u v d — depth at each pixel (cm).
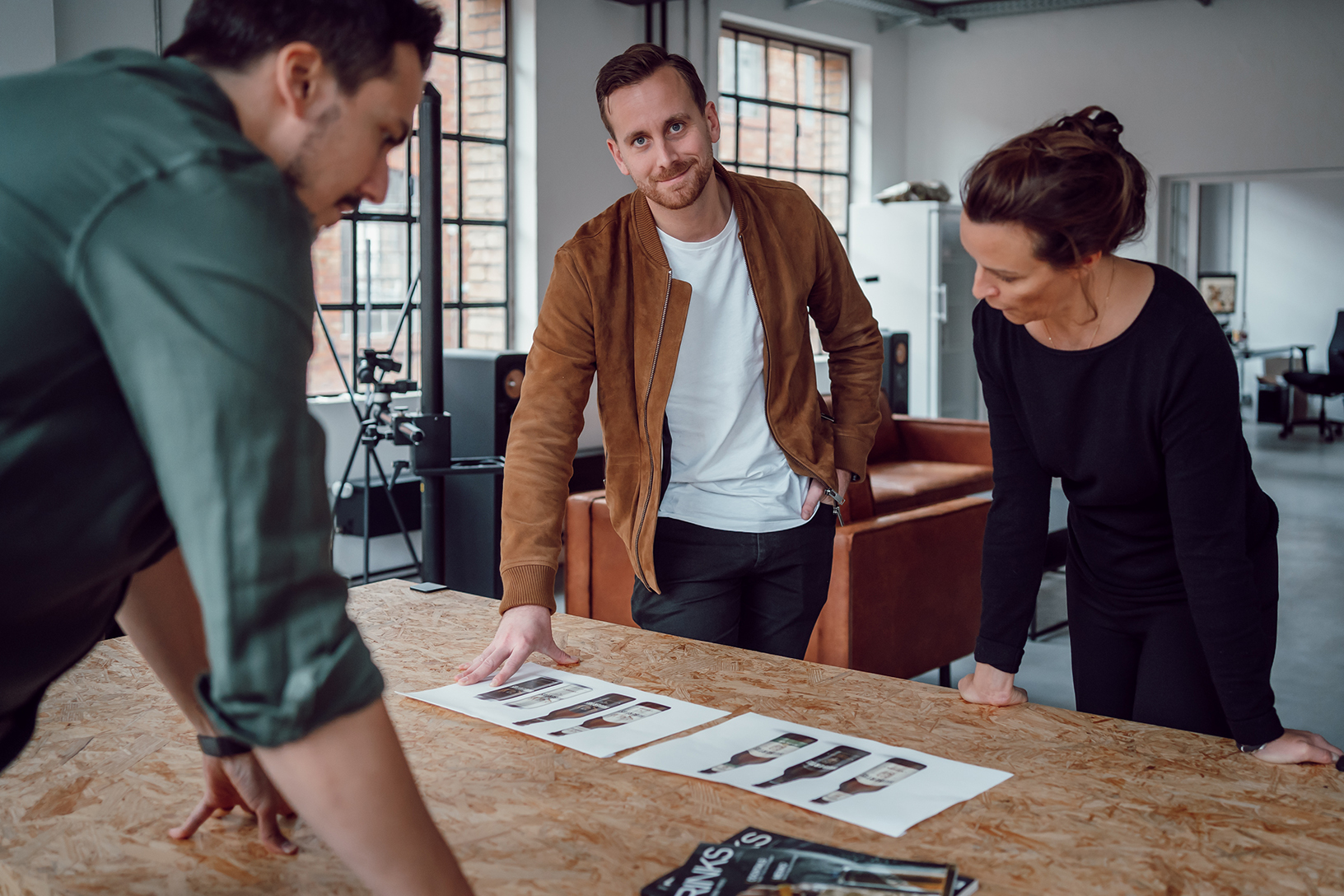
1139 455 148
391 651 165
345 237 540
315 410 506
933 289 813
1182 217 1183
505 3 598
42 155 64
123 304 63
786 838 99
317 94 73
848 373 221
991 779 114
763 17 756
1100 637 175
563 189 618
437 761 122
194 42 75
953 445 577
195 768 121
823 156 848
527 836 103
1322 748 119
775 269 201
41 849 103
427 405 398
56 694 144
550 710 138
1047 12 841
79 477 68
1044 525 154
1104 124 130
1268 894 91
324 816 69
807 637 214
